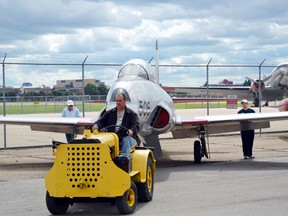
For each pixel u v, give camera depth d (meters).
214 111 46.09
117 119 10.05
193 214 8.57
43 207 9.53
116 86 13.51
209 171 13.94
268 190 10.72
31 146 21.52
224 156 18.06
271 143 22.27
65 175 8.64
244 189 10.89
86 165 8.60
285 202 9.45
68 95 29.86
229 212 8.66
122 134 9.84
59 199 8.97
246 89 47.94
